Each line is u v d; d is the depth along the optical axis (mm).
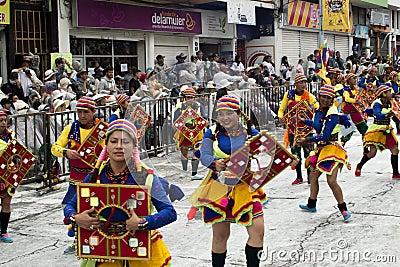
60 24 14617
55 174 9586
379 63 27562
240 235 6684
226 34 21469
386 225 6895
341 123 7195
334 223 7047
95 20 15422
